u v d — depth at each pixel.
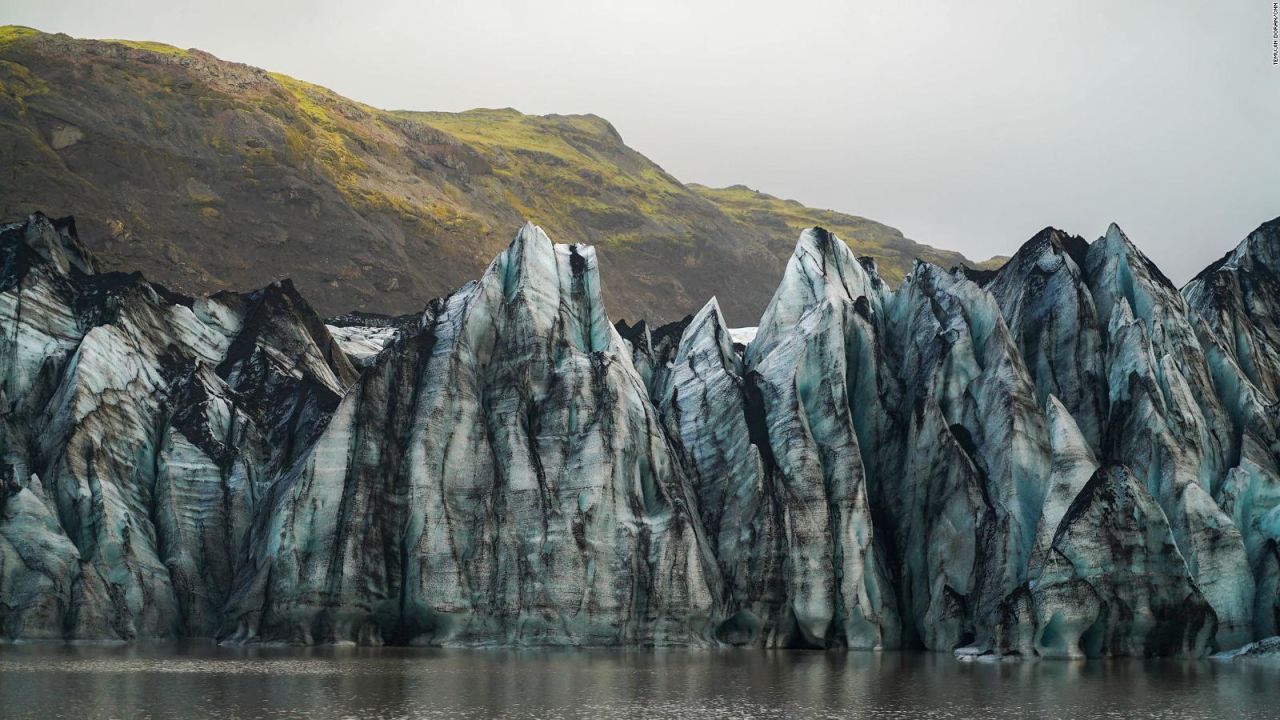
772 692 59.41
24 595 78.25
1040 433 85.19
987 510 83.19
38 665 65.06
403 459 82.62
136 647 76.56
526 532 82.06
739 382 92.38
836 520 86.38
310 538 80.38
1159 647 76.19
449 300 90.50
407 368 85.00
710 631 84.00
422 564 80.12
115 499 83.38
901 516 89.19
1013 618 76.12
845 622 84.94
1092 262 97.12
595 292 93.88
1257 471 83.56
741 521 86.69
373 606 79.94
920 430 88.75
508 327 88.62
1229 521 79.38
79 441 83.69
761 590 84.50
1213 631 76.06
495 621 80.69
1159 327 90.31
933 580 84.81
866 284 103.00
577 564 81.56
